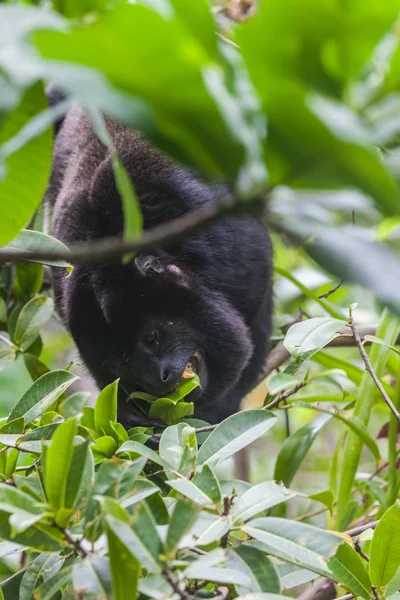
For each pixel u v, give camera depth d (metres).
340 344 8.77
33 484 4.90
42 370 7.64
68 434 3.71
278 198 2.68
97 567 3.82
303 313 9.71
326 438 11.52
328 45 2.44
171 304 8.49
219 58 2.55
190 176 8.51
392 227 5.47
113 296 8.23
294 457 7.14
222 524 4.02
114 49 2.32
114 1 2.66
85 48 2.31
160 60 2.36
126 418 8.00
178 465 4.82
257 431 5.03
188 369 8.55
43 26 2.34
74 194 8.75
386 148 3.07
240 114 2.51
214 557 3.72
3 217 3.39
